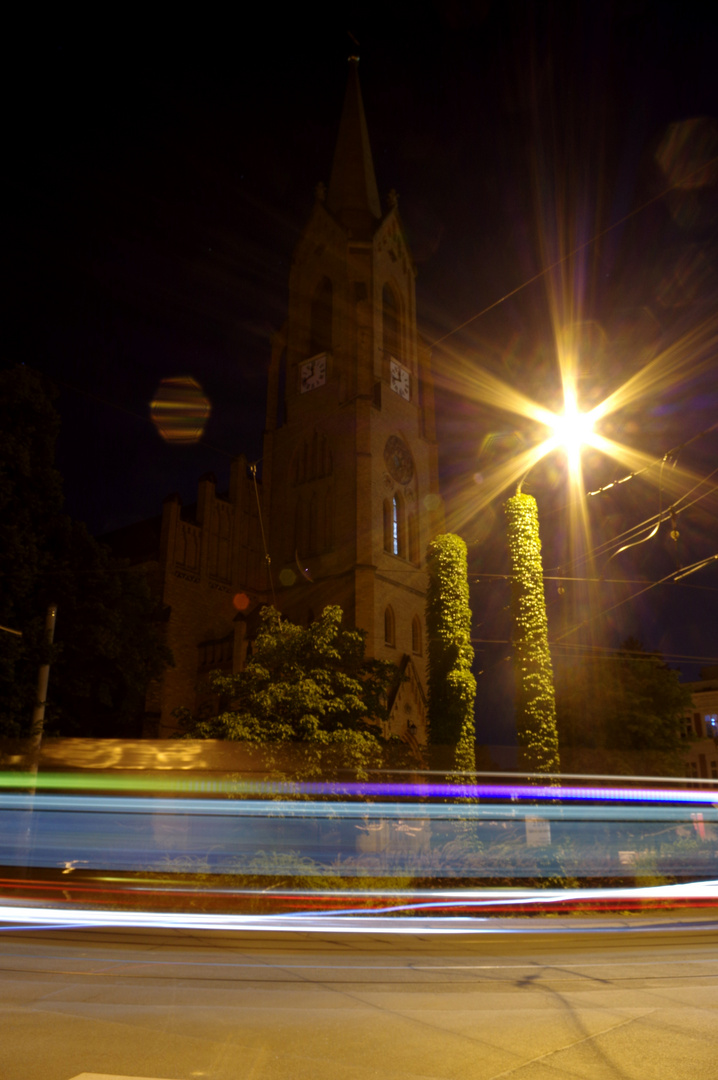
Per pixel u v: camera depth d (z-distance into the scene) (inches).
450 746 830.5
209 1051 194.9
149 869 868.6
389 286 2434.8
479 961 364.2
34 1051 192.1
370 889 742.5
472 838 778.2
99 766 1071.6
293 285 2459.4
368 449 2076.8
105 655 1135.0
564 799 781.9
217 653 1879.9
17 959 350.6
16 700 966.4
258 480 2253.9
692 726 2192.4
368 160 2571.4
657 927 573.9
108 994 265.6
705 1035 214.1
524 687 810.2
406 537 2153.1
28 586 1014.4
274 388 2411.4
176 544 1961.1
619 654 1206.3
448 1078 174.9
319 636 943.0
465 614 882.1
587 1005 253.3
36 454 1099.3
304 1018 232.7
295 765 839.1
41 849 1062.4
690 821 916.6
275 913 670.5
